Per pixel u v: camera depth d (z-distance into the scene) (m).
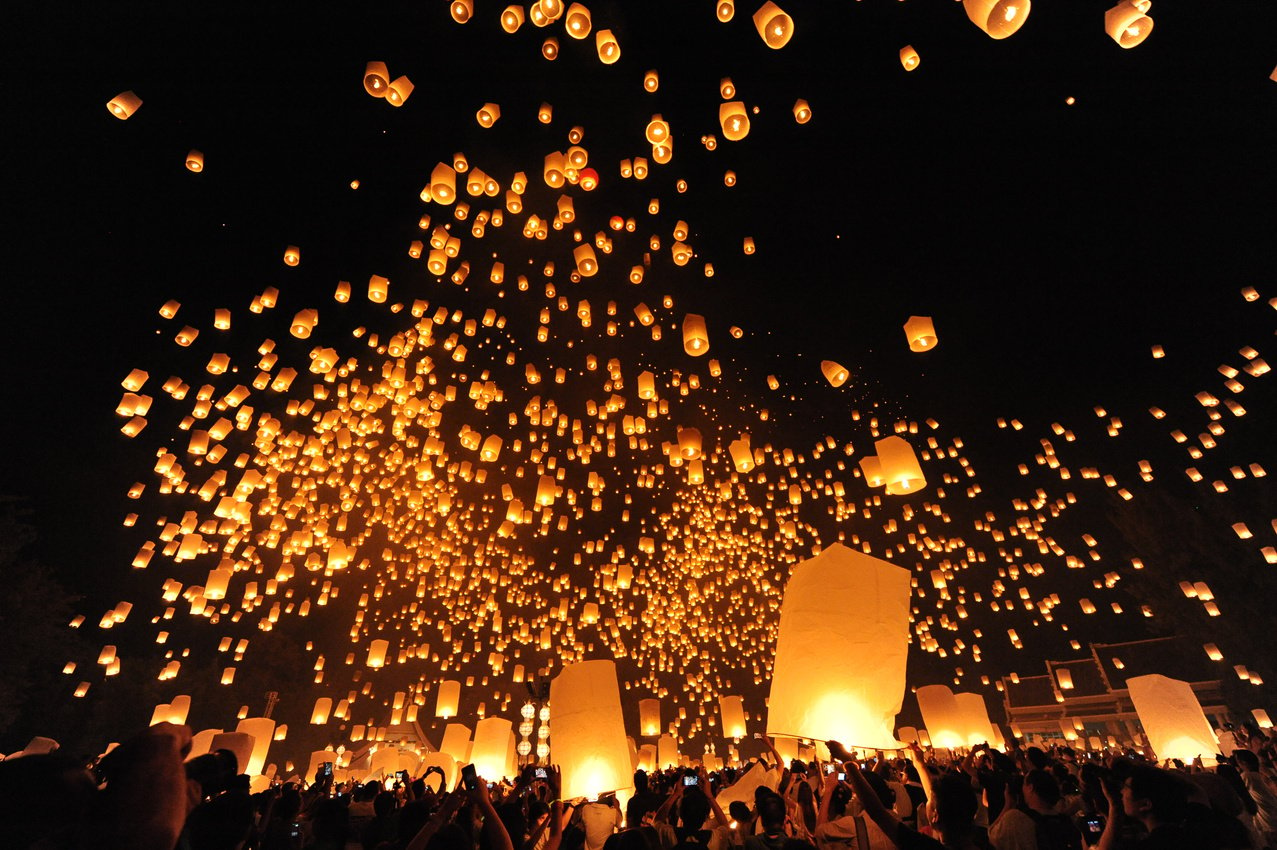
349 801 7.37
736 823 4.59
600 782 5.62
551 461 15.48
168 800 1.57
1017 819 3.48
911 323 6.93
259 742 10.95
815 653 3.96
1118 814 3.27
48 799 1.43
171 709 12.86
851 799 4.16
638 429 13.22
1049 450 18.31
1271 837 5.57
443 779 5.61
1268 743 8.12
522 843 3.63
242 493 12.17
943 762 10.84
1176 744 8.67
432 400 13.66
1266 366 15.36
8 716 16.88
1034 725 24.42
